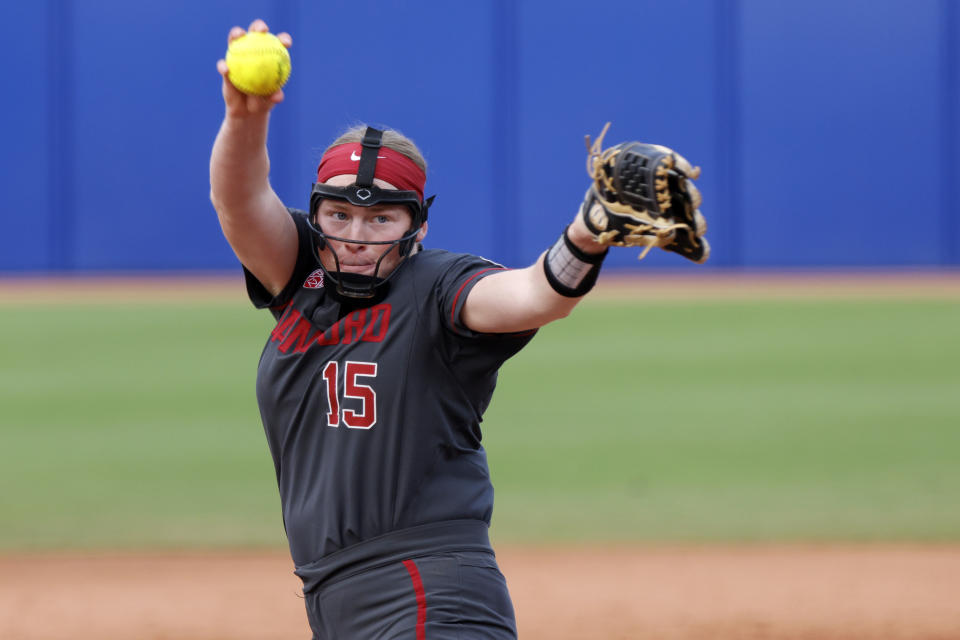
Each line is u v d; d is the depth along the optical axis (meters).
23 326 58.84
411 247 9.31
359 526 8.99
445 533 8.98
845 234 86.88
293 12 84.62
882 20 85.88
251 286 9.88
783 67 86.06
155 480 30.16
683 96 86.12
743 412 38.97
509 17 85.38
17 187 84.25
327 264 9.28
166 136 84.69
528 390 43.31
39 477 30.45
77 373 46.09
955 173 86.75
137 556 23.66
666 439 35.00
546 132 86.12
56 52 83.81
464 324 8.79
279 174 85.19
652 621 19.39
